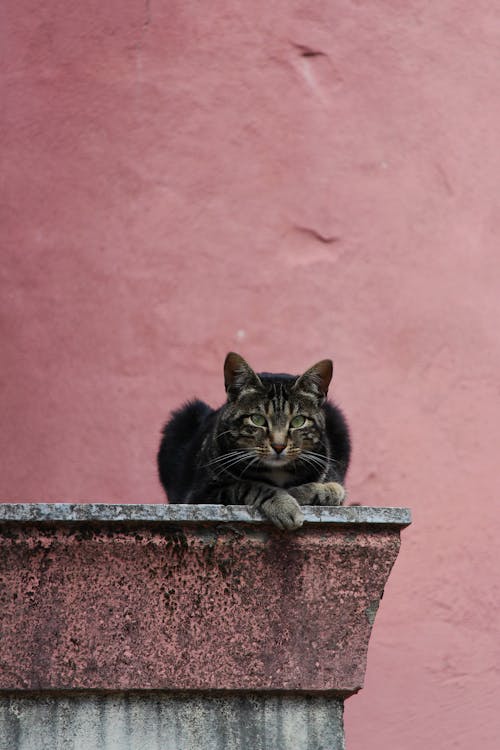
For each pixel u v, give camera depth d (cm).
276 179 778
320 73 791
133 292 771
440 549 736
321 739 394
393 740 706
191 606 389
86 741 386
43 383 775
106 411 762
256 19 794
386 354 757
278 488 489
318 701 397
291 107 785
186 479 592
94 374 768
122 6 803
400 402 751
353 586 396
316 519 393
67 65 807
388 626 719
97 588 386
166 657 387
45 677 381
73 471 759
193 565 390
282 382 539
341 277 766
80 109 800
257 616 391
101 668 384
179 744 389
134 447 754
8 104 813
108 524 387
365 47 795
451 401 759
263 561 393
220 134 784
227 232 772
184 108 788
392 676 713
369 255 769
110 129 792
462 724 717
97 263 779
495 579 742
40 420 772
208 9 796
